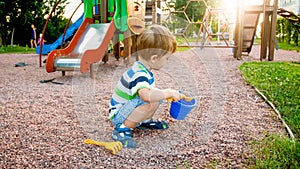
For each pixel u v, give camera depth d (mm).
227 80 4949
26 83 5242
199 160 2166
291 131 2650
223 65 6801
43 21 19203
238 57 8281
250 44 9188
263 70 5699
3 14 17750
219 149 2338
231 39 14664
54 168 2074
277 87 4219
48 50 11156
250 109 3398
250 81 4707
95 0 6945
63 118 3119
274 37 7840
